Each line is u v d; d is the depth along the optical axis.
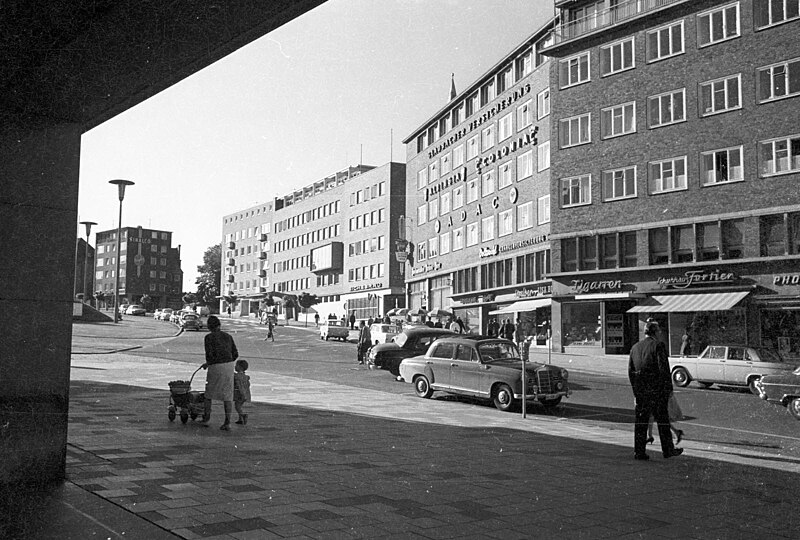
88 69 6.19
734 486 7.84
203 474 7.48
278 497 6.57
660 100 36.38
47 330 7.08
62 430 7.12
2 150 6.89
